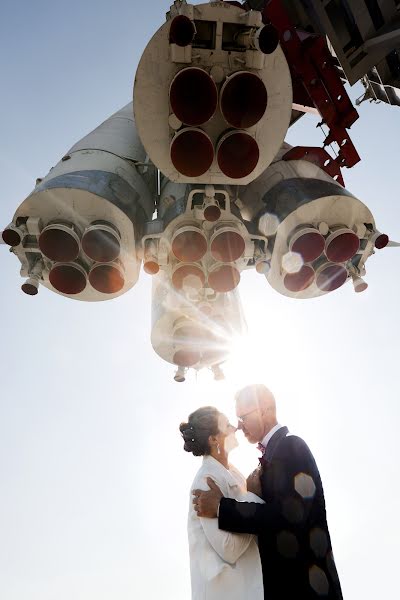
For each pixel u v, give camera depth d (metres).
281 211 9.14
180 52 7.50
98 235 8.63
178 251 8.77
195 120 7.51
